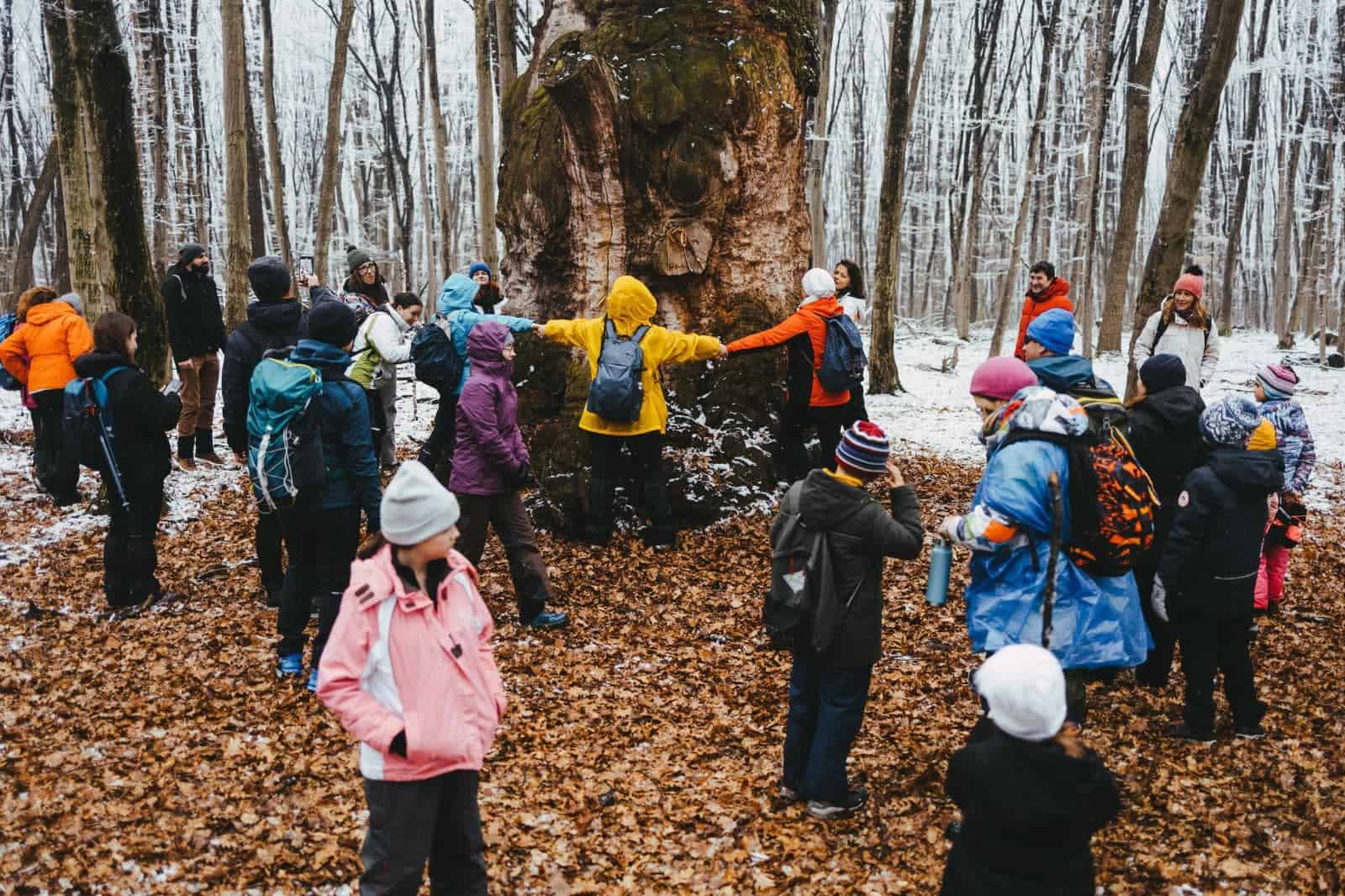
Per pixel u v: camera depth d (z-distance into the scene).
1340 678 5.80
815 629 3.99
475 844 3.18
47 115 36.25
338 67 18.89
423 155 34.50
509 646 6.05
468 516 6.16
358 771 4.52
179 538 8.05
